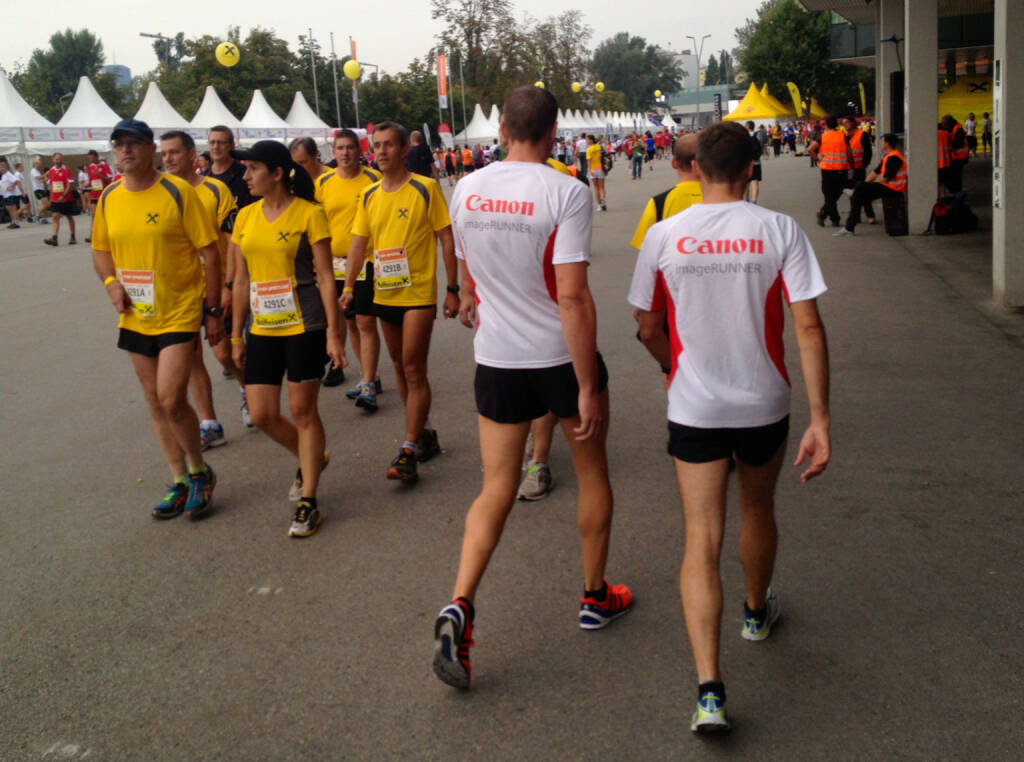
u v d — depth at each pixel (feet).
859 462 17.44
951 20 86.28
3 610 13.42
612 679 10.96
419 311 17.62
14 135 96.68
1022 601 12.25
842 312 30.55
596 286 38.14
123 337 16.33
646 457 18.37
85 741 10.27
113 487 18.40
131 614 13.16
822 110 215.10
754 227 9.69
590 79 305.32
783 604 12.48
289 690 11.07
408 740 10.01
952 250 42.32
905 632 11.66
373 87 214.48
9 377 28.17
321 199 23.88
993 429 18.84
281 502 17.16
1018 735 9.59
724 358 9.76
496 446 11.14
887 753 9.43
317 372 15.64
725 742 9.72
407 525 15.76
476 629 12.24
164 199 15.78
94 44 338.95
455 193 11.32
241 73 195.42
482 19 230.27
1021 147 28.58
